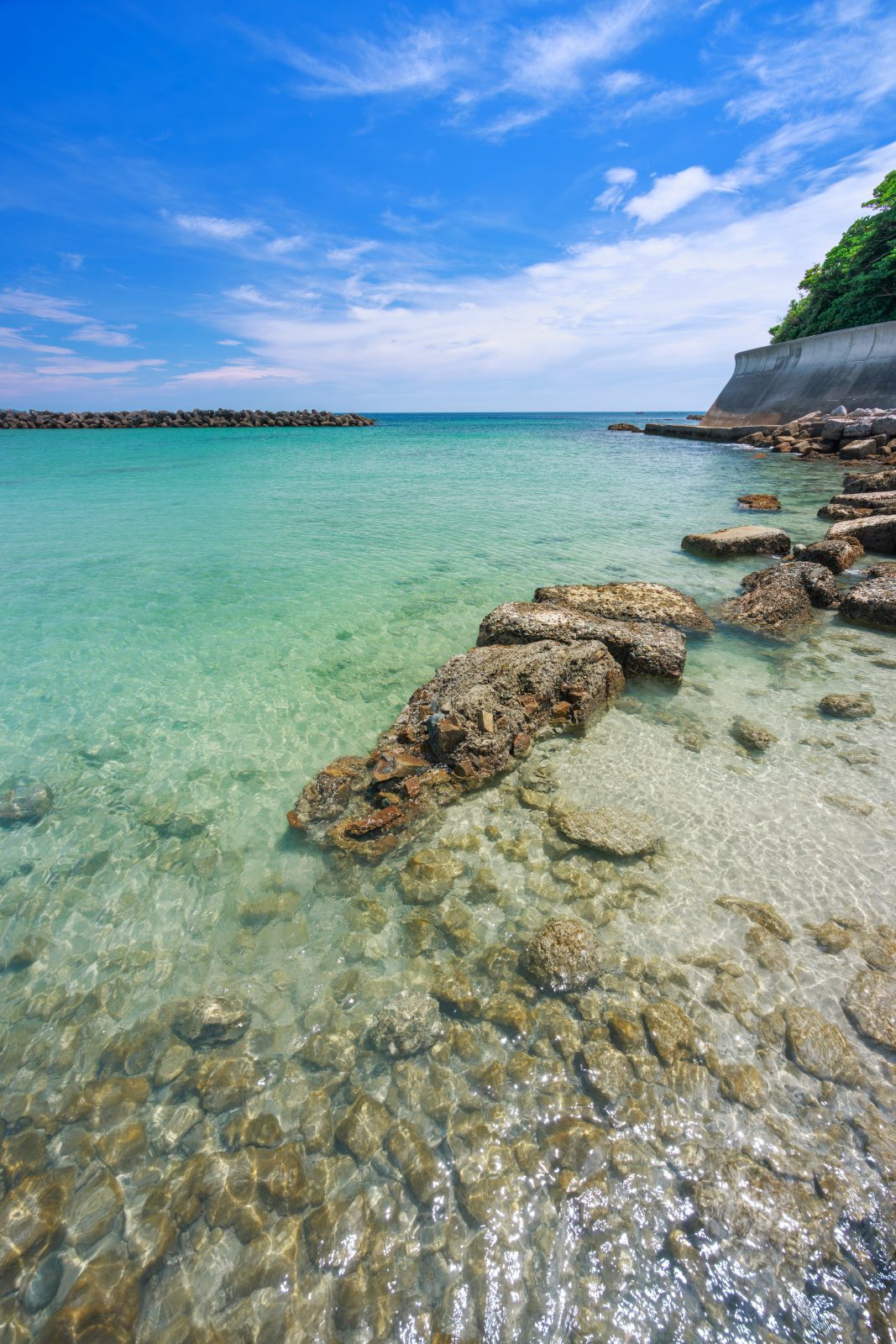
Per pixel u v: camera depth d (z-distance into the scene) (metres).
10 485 27.09
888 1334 2.49
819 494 22.27
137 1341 2.56
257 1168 3.15
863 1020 3.72
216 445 51.19
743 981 4.00
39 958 4.44
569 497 22.95
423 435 67.44
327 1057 3.68
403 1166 3.13
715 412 50.62
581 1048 3.64
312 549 15.72
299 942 4.49
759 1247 2.76
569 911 4.62
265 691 8.35
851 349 37.28
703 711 7.60
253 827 5.73
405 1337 2.54
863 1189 2.94
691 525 17.97
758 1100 3.34
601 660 7.91
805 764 6.43
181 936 4.59
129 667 9.05
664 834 5.40
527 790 6.06
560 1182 3.03
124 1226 2.94
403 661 9.28
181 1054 3.73
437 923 4.58
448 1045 3.71
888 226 38.38
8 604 11.63
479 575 13.35
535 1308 2.61
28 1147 3.28
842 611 10.66
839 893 4.70
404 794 5.78
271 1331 2.58
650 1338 2.51
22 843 5.56
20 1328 2.60
